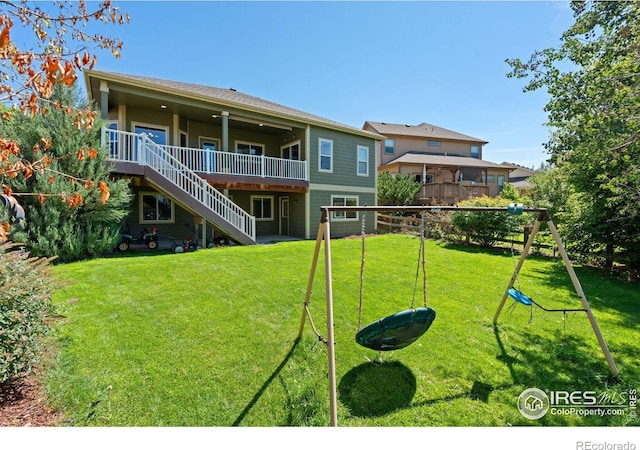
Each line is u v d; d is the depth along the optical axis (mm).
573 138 4578
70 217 6438
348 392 2365
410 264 6297
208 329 3264
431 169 21469
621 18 3953
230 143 12258
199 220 8758
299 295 4320
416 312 2447
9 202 1810
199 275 5094
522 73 4844
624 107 3545
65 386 2297
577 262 6816
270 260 6324
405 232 11781
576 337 3256
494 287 4871
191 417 2068
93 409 2094
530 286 4973
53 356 2600
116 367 2557
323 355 2861
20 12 2125
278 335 3193
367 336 2367
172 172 8312
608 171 5332
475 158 24969
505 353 2936
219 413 2111
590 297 4504
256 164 10508
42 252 5969
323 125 11906
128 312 3596
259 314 3676
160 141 10094
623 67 3596
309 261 6332
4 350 2082
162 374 2492
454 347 3035
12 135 5555
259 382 2451
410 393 2367
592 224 6270
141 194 10211
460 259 6902
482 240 8789
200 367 2607
